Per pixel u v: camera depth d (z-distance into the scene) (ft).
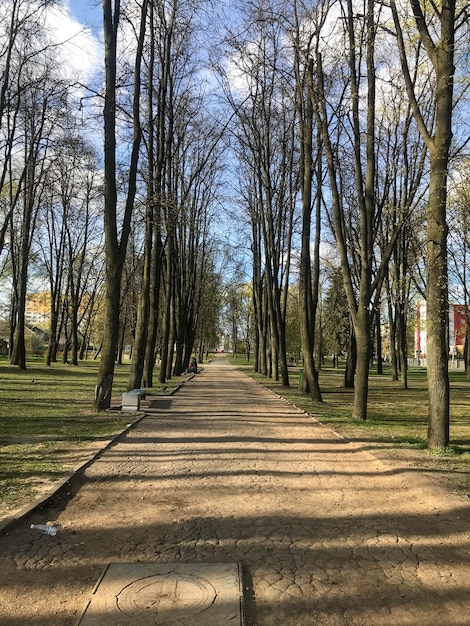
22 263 109.40
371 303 48.11
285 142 82.58
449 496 19.80
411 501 19.79
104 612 11.25
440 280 29.45
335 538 15.88
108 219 44.96
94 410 45.19
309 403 59.62
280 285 99.76
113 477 22.98
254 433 35.68
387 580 12.96
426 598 12.05
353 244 82.48
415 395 80.84
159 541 15.56
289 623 10.96
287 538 15.85
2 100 60.95
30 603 11.78
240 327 284.00
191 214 113.29
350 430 37.70
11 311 142.92
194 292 139.95
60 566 13.75
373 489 21.47
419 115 31.07
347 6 42.29
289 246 93.66
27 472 22.97
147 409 48.52
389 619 11.14
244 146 94.94
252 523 17.21
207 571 13.35
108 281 45.50
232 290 167.22
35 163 82.12
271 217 88.17
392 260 85.05
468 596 12.16
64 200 115.14
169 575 13.10
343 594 12.22
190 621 10.89
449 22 29.58
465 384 112.27
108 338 45.55
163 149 63.93
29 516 17.53
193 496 20.21
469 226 79.56
